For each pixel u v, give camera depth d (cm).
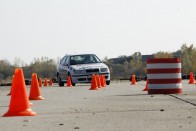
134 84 3056
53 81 5009
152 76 1772
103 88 2505
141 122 953
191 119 980
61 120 1022
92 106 1320
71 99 1638
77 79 3067
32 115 1131
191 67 11475
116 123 947
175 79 1762
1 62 11800
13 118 1089
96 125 927
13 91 1142
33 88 1664
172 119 986
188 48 11700
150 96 1647
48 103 1488
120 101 1459
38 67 12194
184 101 1393
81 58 3203
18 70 1151
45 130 883
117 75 12925
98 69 3073
